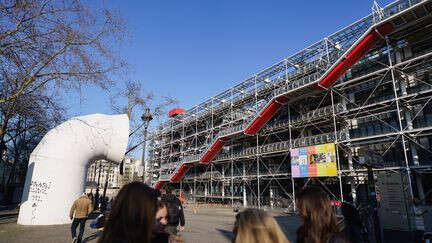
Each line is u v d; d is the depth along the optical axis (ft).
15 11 30.81
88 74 35.32
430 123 64.85
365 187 74.54
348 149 78.89
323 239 8.55
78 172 46.03
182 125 162.50
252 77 112.98
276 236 7.09
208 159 127.34
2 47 31.42
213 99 136.98
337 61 74.84
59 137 45.06
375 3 71.10
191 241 35.29
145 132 79.66
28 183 44.88
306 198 9.20
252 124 100.53
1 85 38.40
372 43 73.41
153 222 7.17
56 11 33.19
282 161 98.17
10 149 110.01
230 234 41.91
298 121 93.04
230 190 130.82
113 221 6.93
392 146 71.61
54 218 43.21
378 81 77.15
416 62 67.62
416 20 66.39
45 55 33.42
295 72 98.48
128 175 272.51
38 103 44.11
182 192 148.56
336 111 81.97
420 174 64.18
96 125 47.65
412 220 32.30
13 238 31.68
